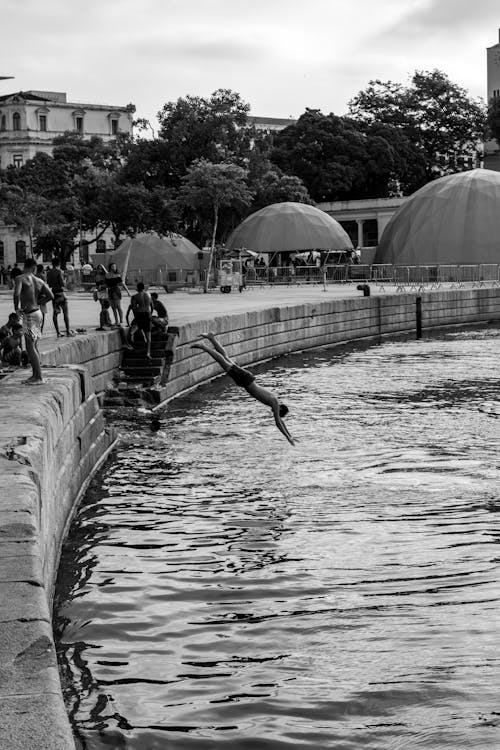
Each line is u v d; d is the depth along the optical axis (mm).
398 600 12109
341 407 29234
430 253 86938
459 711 8969
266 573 13273
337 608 11852
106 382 28297
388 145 110250
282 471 20234
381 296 56812
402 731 8570
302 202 89750
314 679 9742
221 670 9969
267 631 11070
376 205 106688
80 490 17891
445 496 17953
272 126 183125
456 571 13328
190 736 8539
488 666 10008
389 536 15188
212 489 18609
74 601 12164
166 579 13062
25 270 18047
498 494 18094
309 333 48562
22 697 5426
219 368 37000
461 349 48844
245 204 72688
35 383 17891
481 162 130625
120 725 8750
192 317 37750
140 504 17453
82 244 90188
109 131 153625
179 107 81812
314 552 14352
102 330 29906
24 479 10461
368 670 9930
